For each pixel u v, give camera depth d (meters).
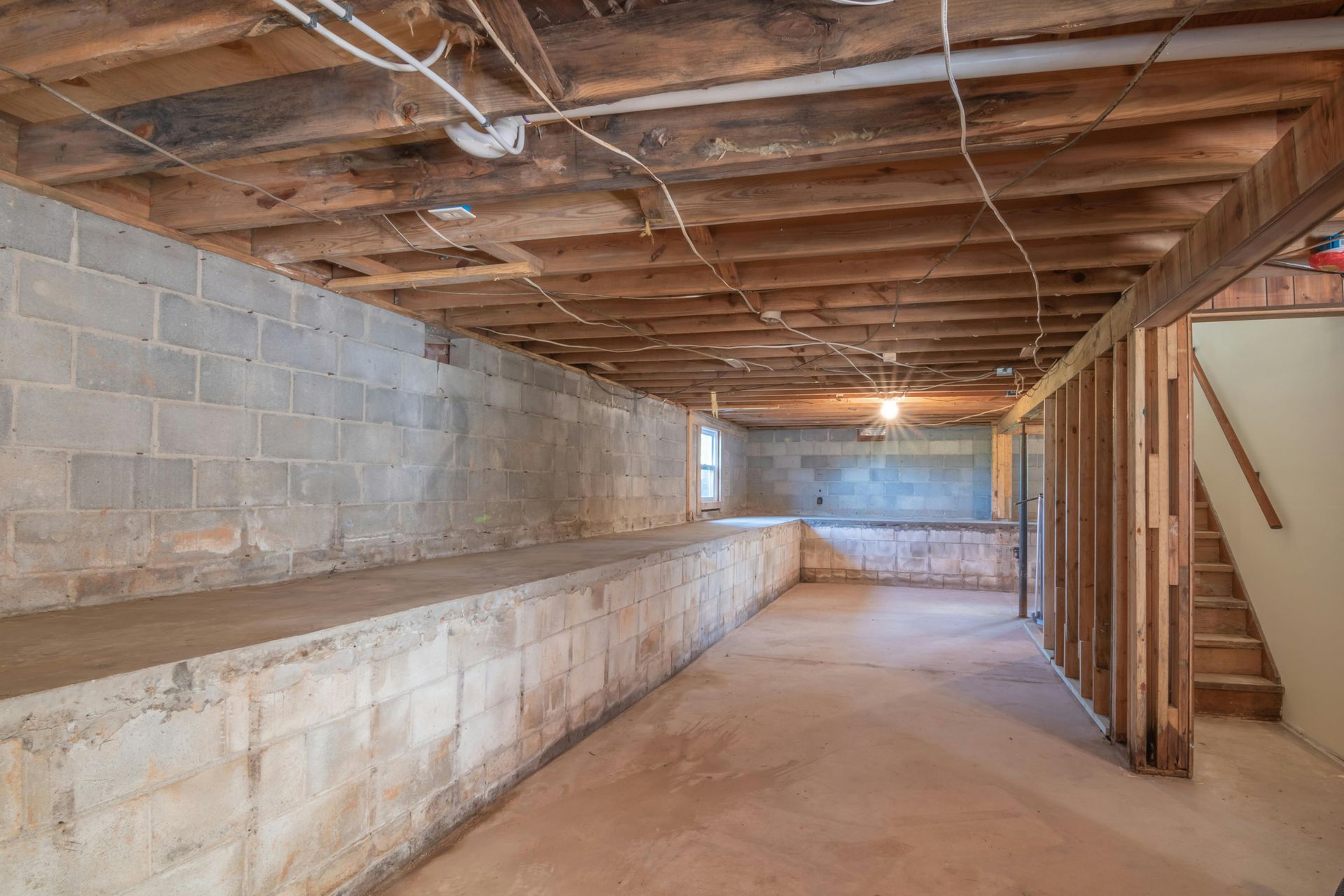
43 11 1.59
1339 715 3.34
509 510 4.65
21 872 1.35
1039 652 5.36
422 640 2.39
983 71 1.66
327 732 2.02
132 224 2.45
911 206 2.31
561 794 2.85
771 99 1.95
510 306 3.91
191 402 2.65
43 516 2.21
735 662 5.05
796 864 2.36
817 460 10.76
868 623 6.45
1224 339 4.63
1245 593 4.21
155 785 1.58
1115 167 2.13
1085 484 4.30
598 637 3.64
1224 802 2.86
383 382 3.58
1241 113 1.87
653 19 1.64
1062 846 2.50
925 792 2.92
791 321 4.01
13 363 2.14
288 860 1.90
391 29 1.70
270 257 2.87
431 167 2.24
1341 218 2.39
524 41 1.53
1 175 2.09
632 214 2.48
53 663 1.61
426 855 2.39
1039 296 3.33
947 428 10.29
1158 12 1.40
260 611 2.27
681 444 7.96
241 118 1.93
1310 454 3.63
